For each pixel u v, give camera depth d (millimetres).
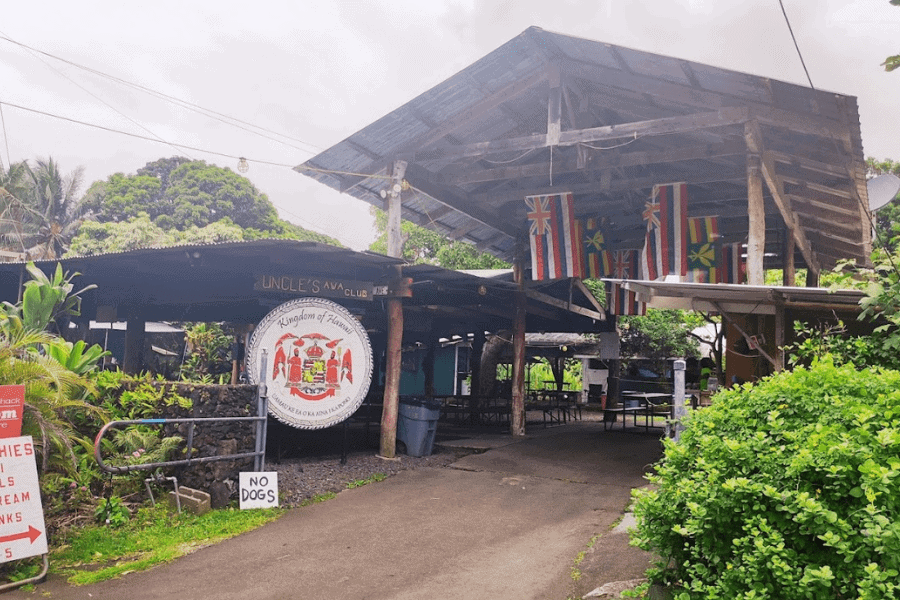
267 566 6316
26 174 39438
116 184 40125
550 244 13852
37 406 6793
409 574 6098
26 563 6164
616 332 19219
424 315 15656
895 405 3896
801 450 3576
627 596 5156
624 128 11070
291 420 9977
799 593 3258
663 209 12727
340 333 10375
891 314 6531
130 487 7887
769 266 19656
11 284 13016
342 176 13695
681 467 4480
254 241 9516
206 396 8211
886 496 3326
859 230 13711
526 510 8234
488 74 11812
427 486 9367
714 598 3609
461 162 14344
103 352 8977
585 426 17078
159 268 11500
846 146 9688
